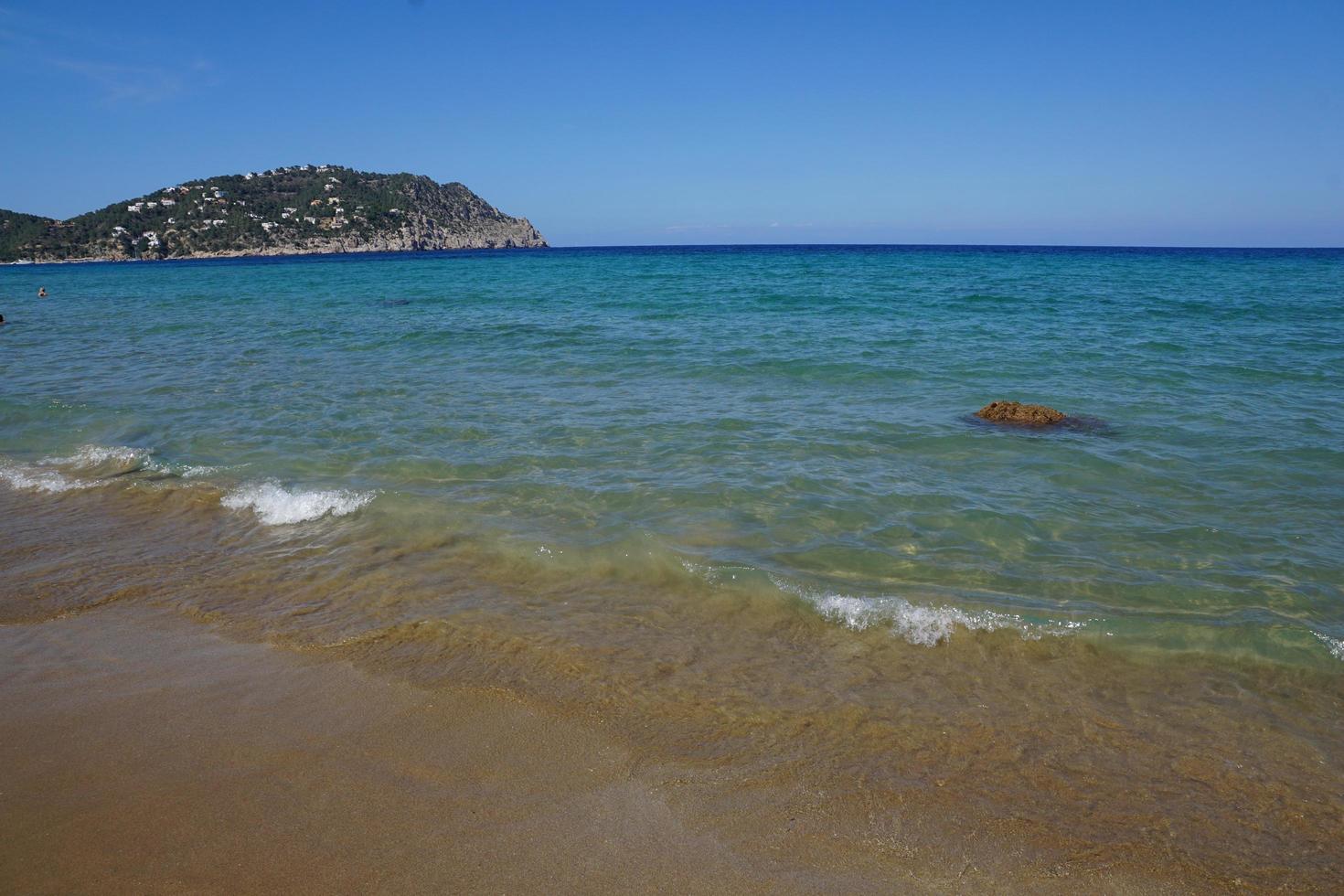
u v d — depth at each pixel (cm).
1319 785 380
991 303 2416
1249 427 966
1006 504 727
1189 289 2916
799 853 337
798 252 10656
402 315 2402
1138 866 331
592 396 1180
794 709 439
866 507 719
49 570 623
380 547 660
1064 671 477
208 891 311
